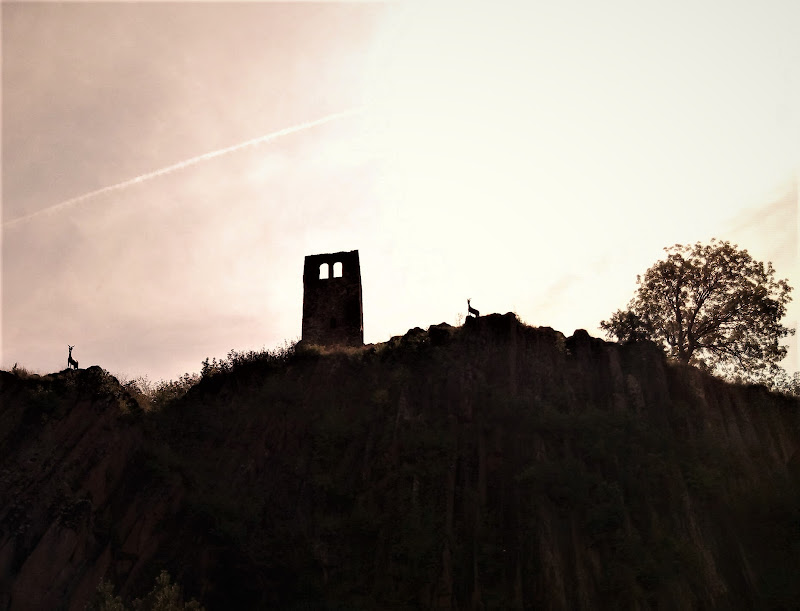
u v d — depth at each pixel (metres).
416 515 37.09
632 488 38.56
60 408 39.59
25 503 35.50
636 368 45.81
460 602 34.03
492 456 39.91
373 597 34.66
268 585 35.53
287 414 43.78
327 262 58.09
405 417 42.16
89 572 34.09
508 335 45.81
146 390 45.56
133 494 37.81
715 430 43.31
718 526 38.44
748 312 55.25
